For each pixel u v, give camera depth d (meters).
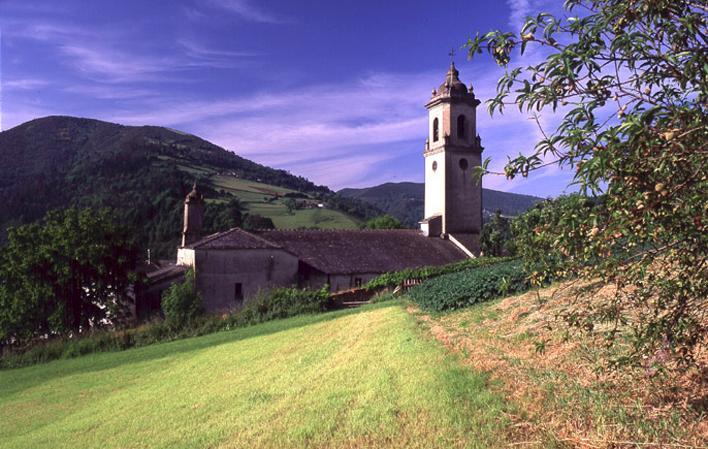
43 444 11.66
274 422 9.47
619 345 8.74
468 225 46.81
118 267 38.25
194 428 10.30
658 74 3.61
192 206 41.22
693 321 4.40
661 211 3.43
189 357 21.67
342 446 7.73
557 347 10.00
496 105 3.91
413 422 7.95
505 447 6.53
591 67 3.52
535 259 4.72
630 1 3.57
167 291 32.41
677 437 5.52
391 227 77.25
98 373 22.20
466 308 18.69
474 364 10.22
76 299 37.53
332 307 31.88
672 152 3.25
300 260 38.75
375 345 14.68
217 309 35.47
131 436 10.71
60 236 36.84
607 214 3.72
